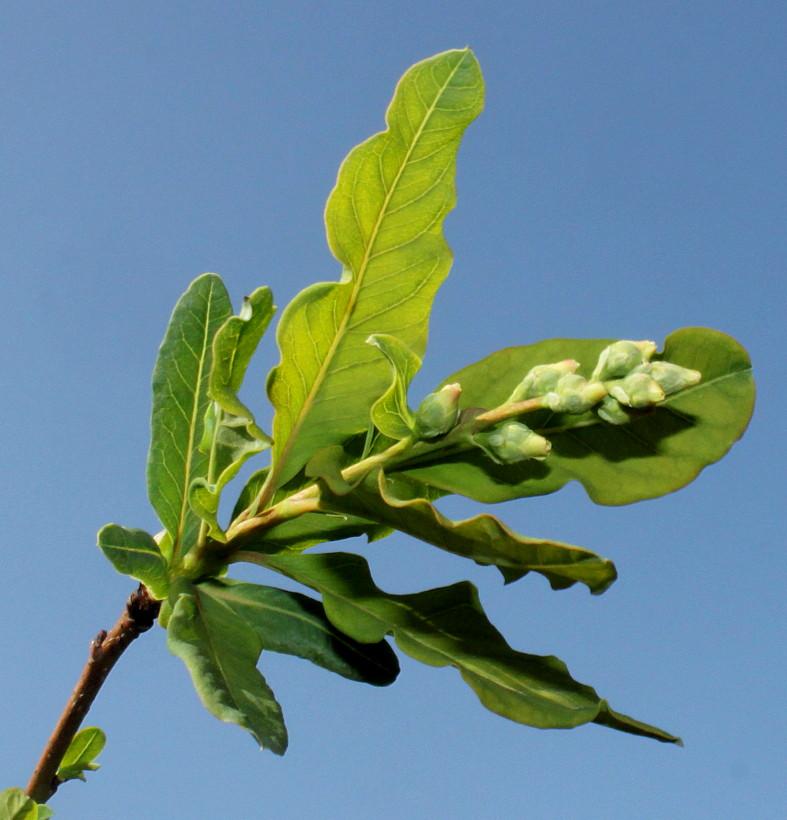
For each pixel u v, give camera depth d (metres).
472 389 0.32
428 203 0.31
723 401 0.32
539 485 0.32
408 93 0.31
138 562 0.31
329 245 0.31
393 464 0.32
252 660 0.31
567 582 0.30
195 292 0.34
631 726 0.30
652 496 0.32
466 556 0.31
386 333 0.32
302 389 0.32
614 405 0.31
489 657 0.31
